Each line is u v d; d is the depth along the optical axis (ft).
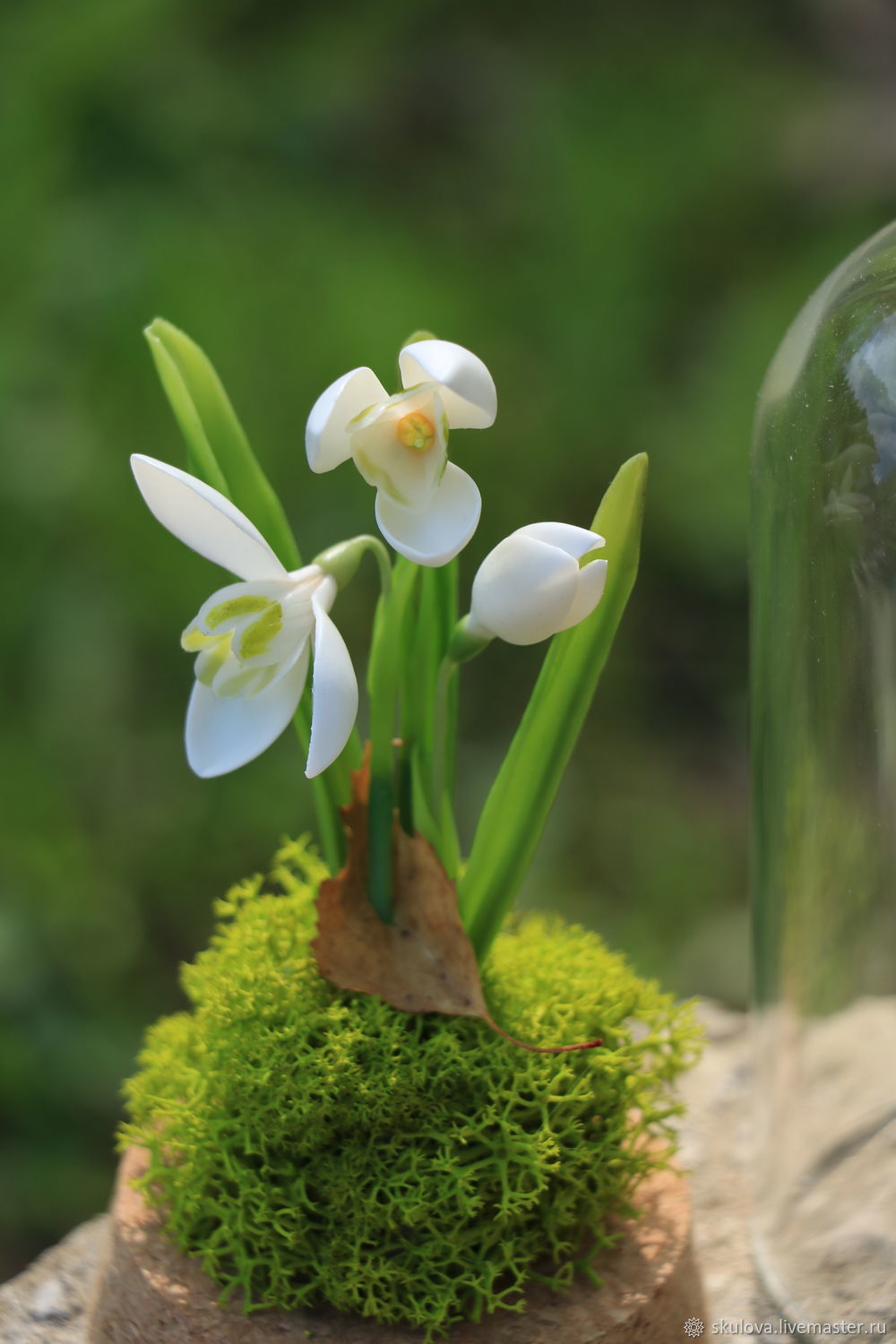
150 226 4.92
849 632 1.79
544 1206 1.66
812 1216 1.87
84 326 4.71
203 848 4.46
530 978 1.72
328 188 5.88
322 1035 1.65
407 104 6.46
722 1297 1.87
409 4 6.46
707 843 5.25
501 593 1.57
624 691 5.71
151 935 4.42
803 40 6.97
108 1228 1.76
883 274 1.77
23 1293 1.89
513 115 6.53
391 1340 1.64
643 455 1.61
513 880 1.69
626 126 6.54
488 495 5.47
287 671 1.58
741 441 5.57
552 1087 1.64
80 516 4.55
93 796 4.47
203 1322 1.65
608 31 6.84
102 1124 3.65
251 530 1.56
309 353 4.94
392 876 1.67
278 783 4.48
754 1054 1.93
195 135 5.26
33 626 4.44
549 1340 1.64
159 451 4.66
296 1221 1.64
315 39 6.28
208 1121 1.66
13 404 4.40
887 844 1.85
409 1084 1.63
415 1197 1.62
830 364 1.77
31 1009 3.76
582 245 6.27
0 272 4.57
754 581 1.88
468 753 4.99
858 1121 1.92
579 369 6.01
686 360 6.32
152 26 5.08
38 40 4.90
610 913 4.94
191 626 1.58
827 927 1.87
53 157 4.81
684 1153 2.03
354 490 4.83
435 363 1.53
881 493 1.74
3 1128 3.61
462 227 6.31
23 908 3.91
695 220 6.43
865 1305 1.80
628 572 1.63
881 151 6.42
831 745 1.81
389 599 1.64
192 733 1.60
